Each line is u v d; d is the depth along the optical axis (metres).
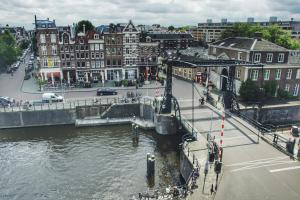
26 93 62.47
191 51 86.12
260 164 28.23
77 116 53.56
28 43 184.00
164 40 104.69
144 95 61.41
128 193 31.64
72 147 43.31
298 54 72.25
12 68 91.31
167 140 45.75
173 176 34.91
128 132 49.28
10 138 46.91
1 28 174.50
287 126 48.31
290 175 26.27
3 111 50.31
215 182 25.09
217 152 29.47
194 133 36.62
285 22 162.38
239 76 58.56
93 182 33.91
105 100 56.94
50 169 36.94
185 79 76.69
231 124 40.50
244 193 23.52
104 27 85.75
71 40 70.19
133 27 72.75
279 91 56.12
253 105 50.62
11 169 37.06
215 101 52.69
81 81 72.00
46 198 31.14
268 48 57.38
